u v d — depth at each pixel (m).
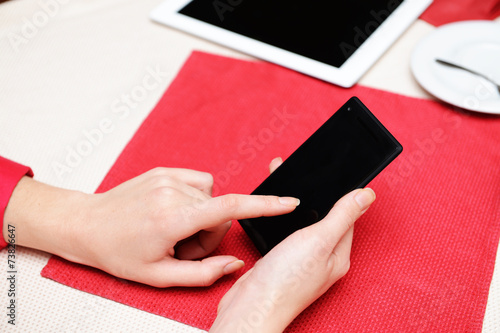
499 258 0.52
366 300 0.50
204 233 0.51
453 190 0.57
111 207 0.51
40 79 0.73
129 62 0.74
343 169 0.49
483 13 0.73
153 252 0.47
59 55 0.75
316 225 0.45
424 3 0.74
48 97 0.70
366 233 0.55
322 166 0.51
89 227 0.50
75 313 0.50
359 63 0.69
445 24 0.73
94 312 0.50
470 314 0.48
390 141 0.47
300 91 0.68
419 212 0.56
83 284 0.52
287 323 0.45
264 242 0.51
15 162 0.58
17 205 0.54
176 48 0.75
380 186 0.58
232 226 0.57
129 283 0.52
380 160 0.47
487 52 0.66
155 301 0.50
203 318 0.49
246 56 0.73
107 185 0.60
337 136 0.51
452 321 0.48
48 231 0.52
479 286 0.50
